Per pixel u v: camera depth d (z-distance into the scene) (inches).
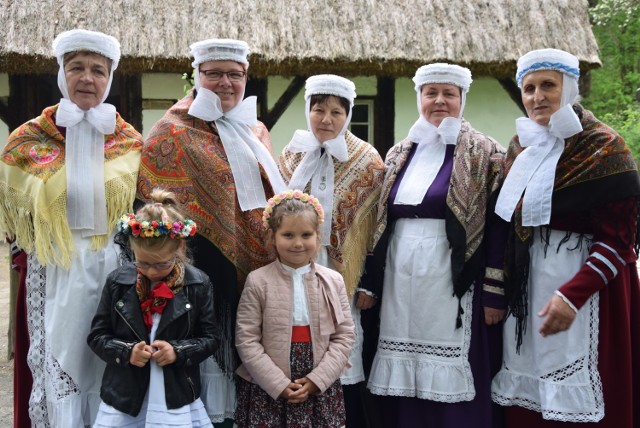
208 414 97.1
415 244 104.6
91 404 94.3
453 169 103.8
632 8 471.8
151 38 267.1
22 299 97.8
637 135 466.9
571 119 94.1
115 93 386.6
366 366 114.8
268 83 291.3
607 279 93.4
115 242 94.7
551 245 97.3
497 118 305.3
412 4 299.1
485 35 289.1
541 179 96.4
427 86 108.0
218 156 100.0
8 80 293.4
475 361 103.1
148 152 98.6
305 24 282.5
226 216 98.1
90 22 270.1
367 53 274.1
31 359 94.2
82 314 92.4
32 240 92.6
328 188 109.3
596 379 94.7
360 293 110.3
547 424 99.0
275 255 99.6
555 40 293.9
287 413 92.4
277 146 295.4
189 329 88.2
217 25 275.7
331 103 108.5
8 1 273.9
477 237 102.4
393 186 109.4
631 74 619.8
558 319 93.2
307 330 94.9
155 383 86.0
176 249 87.0
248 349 92.9
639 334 99.3
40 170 92.0
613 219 93.7
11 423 137.6
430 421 104.0
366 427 113.7
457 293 101.3
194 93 105.9
